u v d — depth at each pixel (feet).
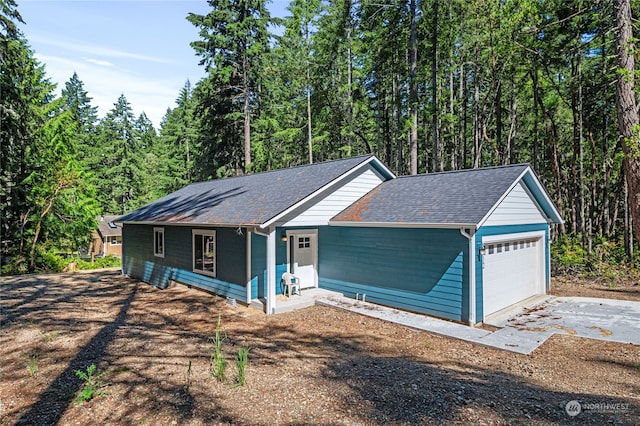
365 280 35.01
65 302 37.01
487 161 94.38
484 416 13.50
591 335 25.21
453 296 28.50
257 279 35.19
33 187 61.98
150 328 27.50
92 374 18.31
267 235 32.40
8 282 49.73
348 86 71.46
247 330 27.07
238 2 73.72
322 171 40.63
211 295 39.52
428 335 26.00
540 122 75.92
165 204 54.49
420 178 39.42
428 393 15.64
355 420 13.41
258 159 84.74
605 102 57.36
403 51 70.33
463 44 67.77
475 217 27.20
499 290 32.32
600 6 42.24
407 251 31.58
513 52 54.70
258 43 73.82
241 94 76.69
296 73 74.59
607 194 65.31
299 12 71.61
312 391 15.96
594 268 49.16
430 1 58.70
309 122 75.31
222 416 13.88
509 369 19.54
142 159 146.41
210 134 84.64
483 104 74.23
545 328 26.94
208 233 39.65
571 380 17.90
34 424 13.88
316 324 28.78
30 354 21.61
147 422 13.64
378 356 21.44
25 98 62.64
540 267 38.50
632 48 33.32
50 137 65.87
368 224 33.30
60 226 67.41
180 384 16.83
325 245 39.01
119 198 137.69
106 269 66.39
